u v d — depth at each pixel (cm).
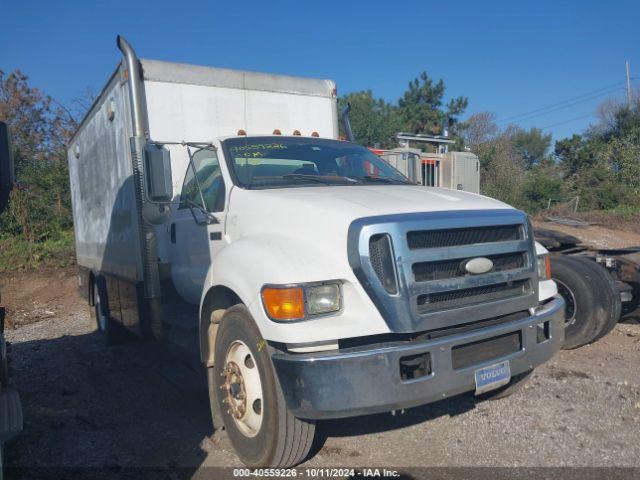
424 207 388
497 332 385
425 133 4053
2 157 328
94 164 801
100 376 649
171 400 555
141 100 588
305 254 369
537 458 407
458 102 4266
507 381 391
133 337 802
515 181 3120
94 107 774
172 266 580
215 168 515
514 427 459
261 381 377
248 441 398
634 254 748
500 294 398
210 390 451
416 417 486
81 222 938
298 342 341
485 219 389
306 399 340
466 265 374
